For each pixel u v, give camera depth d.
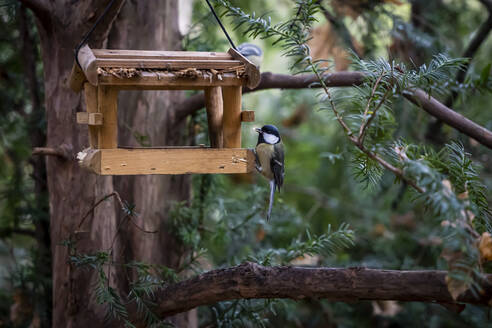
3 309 4.51
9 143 4.96
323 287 2.46
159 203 3.74
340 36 4.52
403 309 5.05
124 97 3.58
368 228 5.62
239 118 2.97
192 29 4.09
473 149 5.07
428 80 2.54
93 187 3.25
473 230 2.01
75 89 2.87
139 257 3.59
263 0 6.01
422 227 5.37
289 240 5.24
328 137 6.66
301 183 7.00
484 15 5.84
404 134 4.69
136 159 2.65
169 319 3.74
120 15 3.53
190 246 3.90
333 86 3.47
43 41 3.28
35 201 4.35
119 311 2.80
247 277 2.63
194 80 2.64
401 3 4.47
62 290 3.27
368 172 2.53
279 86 3.57
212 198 4.15
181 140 3.90
